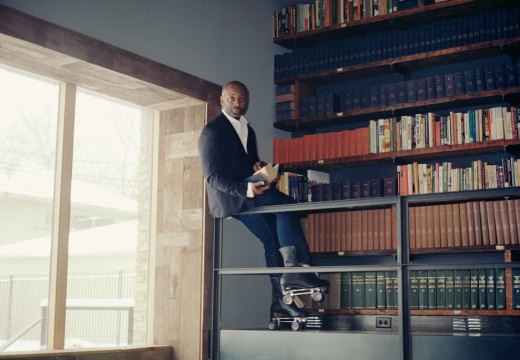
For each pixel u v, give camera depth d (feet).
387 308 16.56
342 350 12.96
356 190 17.78
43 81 14.97
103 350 14.48
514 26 16.57
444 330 15.97
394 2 17.98
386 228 16.98
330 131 19.69
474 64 17.88
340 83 19.86
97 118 16.11
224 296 16.85
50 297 14.46
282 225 13.92
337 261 18.88
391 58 18.03
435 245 16.35
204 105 16.92
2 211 13.85
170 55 16.19
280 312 14.07
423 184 16.93
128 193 16.61
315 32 19.11
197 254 16.29
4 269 13.73
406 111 17.94
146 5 15.74
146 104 17.04
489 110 16.39
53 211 14.79
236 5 18.49
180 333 16.21
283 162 18.93
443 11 17.54
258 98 18.93
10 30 12.69
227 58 17.92
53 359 13.46
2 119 14.07
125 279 16.21
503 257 16.75
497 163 17.16
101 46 14.35
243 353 13.97
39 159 14.66
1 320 13.55
